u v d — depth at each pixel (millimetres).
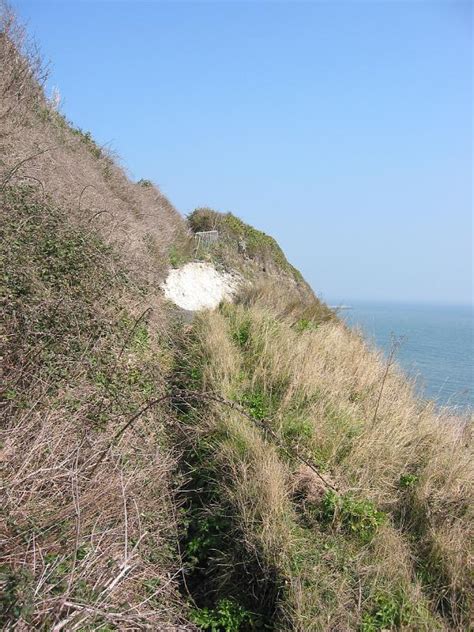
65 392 4438
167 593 3900
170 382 6648
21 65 10500
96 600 2965
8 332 4512
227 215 19406
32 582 2824
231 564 4305
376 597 3967
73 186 8914
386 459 5445
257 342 7793
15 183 6527
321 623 3678
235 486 4816
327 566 4195
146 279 8117
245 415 5734
